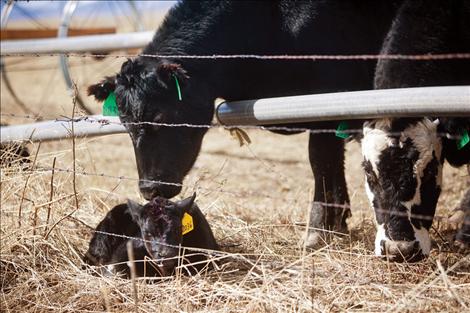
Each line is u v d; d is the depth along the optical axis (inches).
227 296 244.8
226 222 333.7
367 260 267.0
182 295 245.6
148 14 761.6
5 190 319.9
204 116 314.3
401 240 250.5
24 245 289.1
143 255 278.4
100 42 495.8
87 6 621.0
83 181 385.4
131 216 290.4
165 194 300.7
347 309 231.5
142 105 295.3
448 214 334.0
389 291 235.1
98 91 300.8
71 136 318.7
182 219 271.1
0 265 281.3
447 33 270.5
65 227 305.9
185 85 296.0
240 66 330.3
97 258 288.2
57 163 366.0
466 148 284.4
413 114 243.6
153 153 299.1
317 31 328.2
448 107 234.7
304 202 368.5
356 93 255.1
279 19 332.2
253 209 368.8
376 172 254.8
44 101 706.2
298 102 273.3
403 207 252.1
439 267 227.9
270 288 243.6
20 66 914.1
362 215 345.4
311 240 317.7
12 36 611.2
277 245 304.3
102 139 568.7
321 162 340.2
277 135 583.5
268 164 496.1
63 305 251.4
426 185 254.7
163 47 319.6
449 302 226.2
